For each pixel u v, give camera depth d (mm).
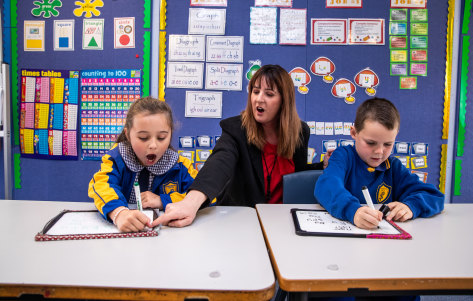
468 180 1938
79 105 1948
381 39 1874
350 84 1892
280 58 1886
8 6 1928
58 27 1926
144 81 1904
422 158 1919
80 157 1972
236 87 1898
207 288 497
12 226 775
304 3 1869
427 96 1898
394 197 1107
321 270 556
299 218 849
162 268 560
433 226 819
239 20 1876
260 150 1256
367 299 831
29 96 1970
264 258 608
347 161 1069
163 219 770
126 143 1042
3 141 1950
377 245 677
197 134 1918
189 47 1886
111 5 1895
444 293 554
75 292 505
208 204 903
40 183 2004
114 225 782
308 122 1905
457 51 1890
